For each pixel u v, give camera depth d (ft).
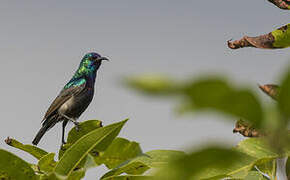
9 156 12.42
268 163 13.67
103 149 14.37
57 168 13.58
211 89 4.16
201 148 4.67
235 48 14.02
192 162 4.70
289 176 9.03
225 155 4.70
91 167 12.85
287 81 4.80
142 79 3.81
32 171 12.76
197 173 4.75
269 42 13.70
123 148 15.55
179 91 3.93
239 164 11.00
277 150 5.07
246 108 4.75
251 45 13.64
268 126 5.03
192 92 4.09
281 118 5.01
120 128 14.14
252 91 4.64
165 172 4.73
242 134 10.29
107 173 14.67
